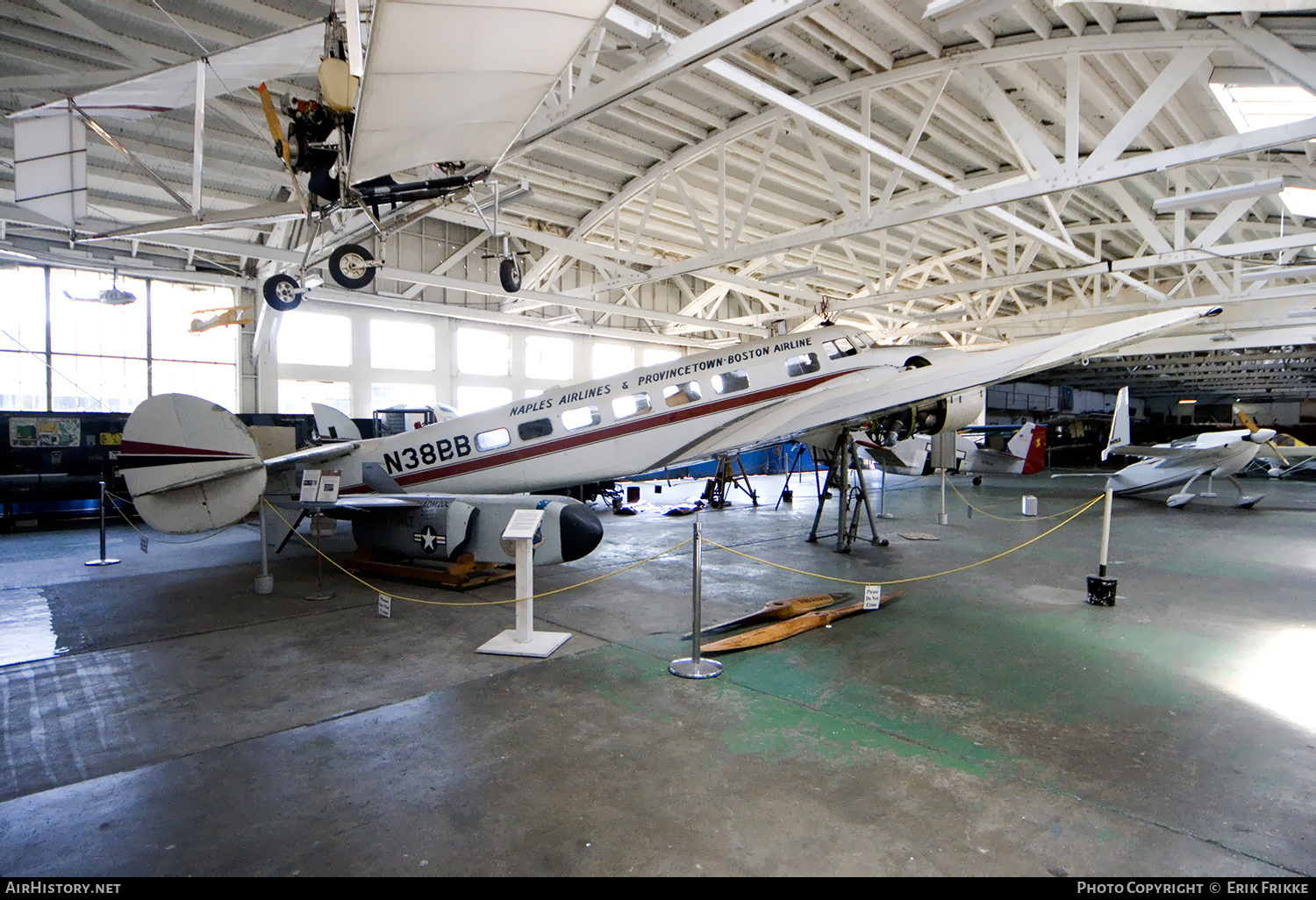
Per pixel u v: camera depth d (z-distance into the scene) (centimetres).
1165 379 4428
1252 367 3812
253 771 353
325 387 2081
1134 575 861
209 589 791
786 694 461
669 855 276
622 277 1552
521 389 2500
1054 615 671
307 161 732
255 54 716
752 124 1191
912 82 1054
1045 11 855
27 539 1234
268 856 278
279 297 1263
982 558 981
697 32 631
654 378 972
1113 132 872
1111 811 311
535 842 286
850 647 567
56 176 743
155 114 818
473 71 489
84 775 350
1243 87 921
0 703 450
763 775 346
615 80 709
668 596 748
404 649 561
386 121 549
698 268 1392
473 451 968
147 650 562
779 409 962
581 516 722
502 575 828
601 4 421
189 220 821
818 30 925
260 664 526
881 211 1128
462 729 404
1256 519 1428
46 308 1669
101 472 1458
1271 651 557
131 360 1778
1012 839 288
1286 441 2539
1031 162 976
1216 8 566
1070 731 402
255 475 770
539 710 433
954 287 1794
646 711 432
